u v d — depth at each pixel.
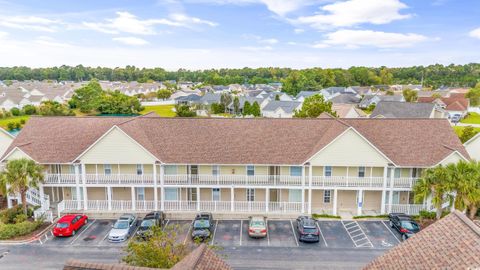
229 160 34.16
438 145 35.16
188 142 35.94
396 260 13.90
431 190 30.17
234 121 38.41
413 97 121.31
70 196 36.69
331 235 30.09
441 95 131.25
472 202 28.20
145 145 34.47
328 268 24.67
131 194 36.47
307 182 34.69
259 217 31.28
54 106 104.44
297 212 34.44
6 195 34.38
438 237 13.48
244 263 25.34
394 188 33.88
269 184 34.31
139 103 112.38
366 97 124.12
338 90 156.25
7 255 26.53
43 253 26.88
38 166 32.59
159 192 36.38
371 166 33.69
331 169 34.91
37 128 38.09
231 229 31.52
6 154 34.50
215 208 34.66
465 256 11.66
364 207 36.22
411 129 36.97
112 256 26.44
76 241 28.98
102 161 34.31
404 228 29.33
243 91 172.62
